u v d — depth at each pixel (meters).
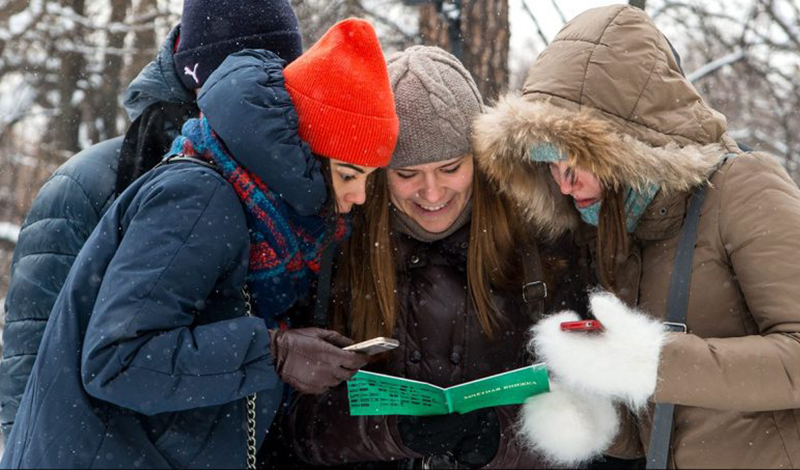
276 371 2.39
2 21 9.41
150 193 2.36
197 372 2.28
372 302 2.94
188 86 3.00
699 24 7.32
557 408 2.64
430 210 2.94
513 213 2.97
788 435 2.58
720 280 2.61
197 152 2.49
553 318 2.64
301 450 2.95
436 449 2.76
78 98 9.98
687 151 2.61
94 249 2.41
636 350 2.47
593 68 2.73
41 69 9.87
